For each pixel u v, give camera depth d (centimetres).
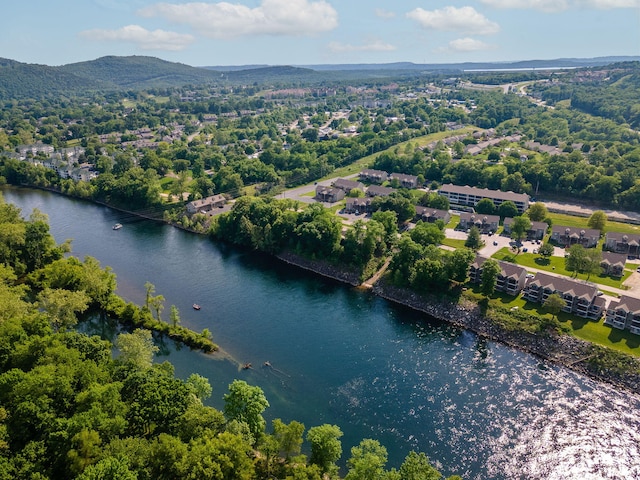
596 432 10531
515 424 10769
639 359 12400
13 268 17262
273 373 12556
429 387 12050
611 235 19462
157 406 8662
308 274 19075
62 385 8819
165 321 14925
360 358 13312
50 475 7588
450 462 9719
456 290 16088
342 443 10175
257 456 8988
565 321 14175
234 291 17512
